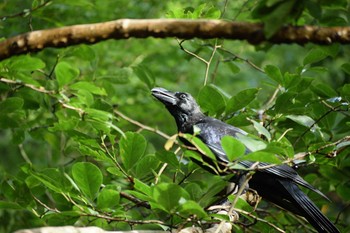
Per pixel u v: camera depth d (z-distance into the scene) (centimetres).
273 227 943
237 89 2000
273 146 681
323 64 1605
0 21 1297
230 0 1422
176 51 1836
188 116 1185
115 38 641
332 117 1105
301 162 1080
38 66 870
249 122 1090
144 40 1762
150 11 1655
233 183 1004
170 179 1035
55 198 955
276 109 1041
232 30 628
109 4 1612
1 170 1145
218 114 1062
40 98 1088
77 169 838
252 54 2025
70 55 1094
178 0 1580
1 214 1209
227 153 691
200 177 1488
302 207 1052
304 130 1071
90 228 712
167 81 1831
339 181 1184
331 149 993
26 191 963
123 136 889
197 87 1927
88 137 934
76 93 950
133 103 1672
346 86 1047
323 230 1047
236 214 959
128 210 1041
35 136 1227
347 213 1630
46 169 916
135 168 973
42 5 986
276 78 1075
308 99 1091
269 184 1071
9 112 979
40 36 637
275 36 631
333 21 820
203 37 635
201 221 809
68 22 1491
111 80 1173
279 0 620
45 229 675
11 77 912
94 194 853
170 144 690
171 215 794
